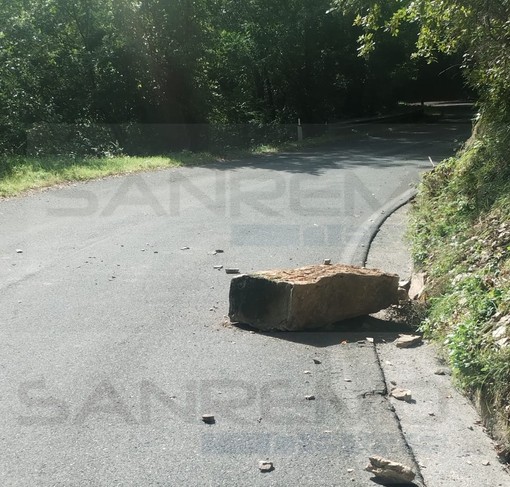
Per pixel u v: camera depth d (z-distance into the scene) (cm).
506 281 448
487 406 338
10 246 684
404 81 2930
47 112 1623
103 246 692
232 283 472
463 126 2519
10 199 953
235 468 288
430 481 287
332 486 277
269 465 289
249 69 2342
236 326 468
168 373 386
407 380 387
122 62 1816
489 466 300
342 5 661
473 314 416
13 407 341
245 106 2247
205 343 434
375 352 423
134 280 573
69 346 425
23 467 287
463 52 800
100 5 1797
